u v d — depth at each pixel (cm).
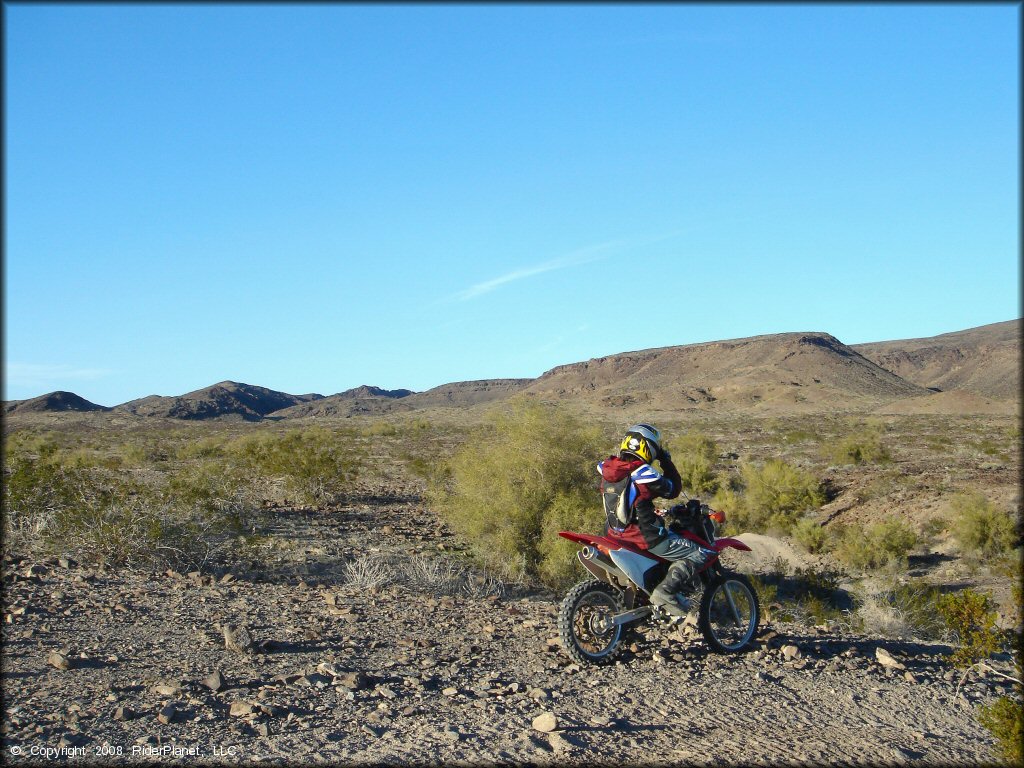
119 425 11431
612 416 12525
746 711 603
